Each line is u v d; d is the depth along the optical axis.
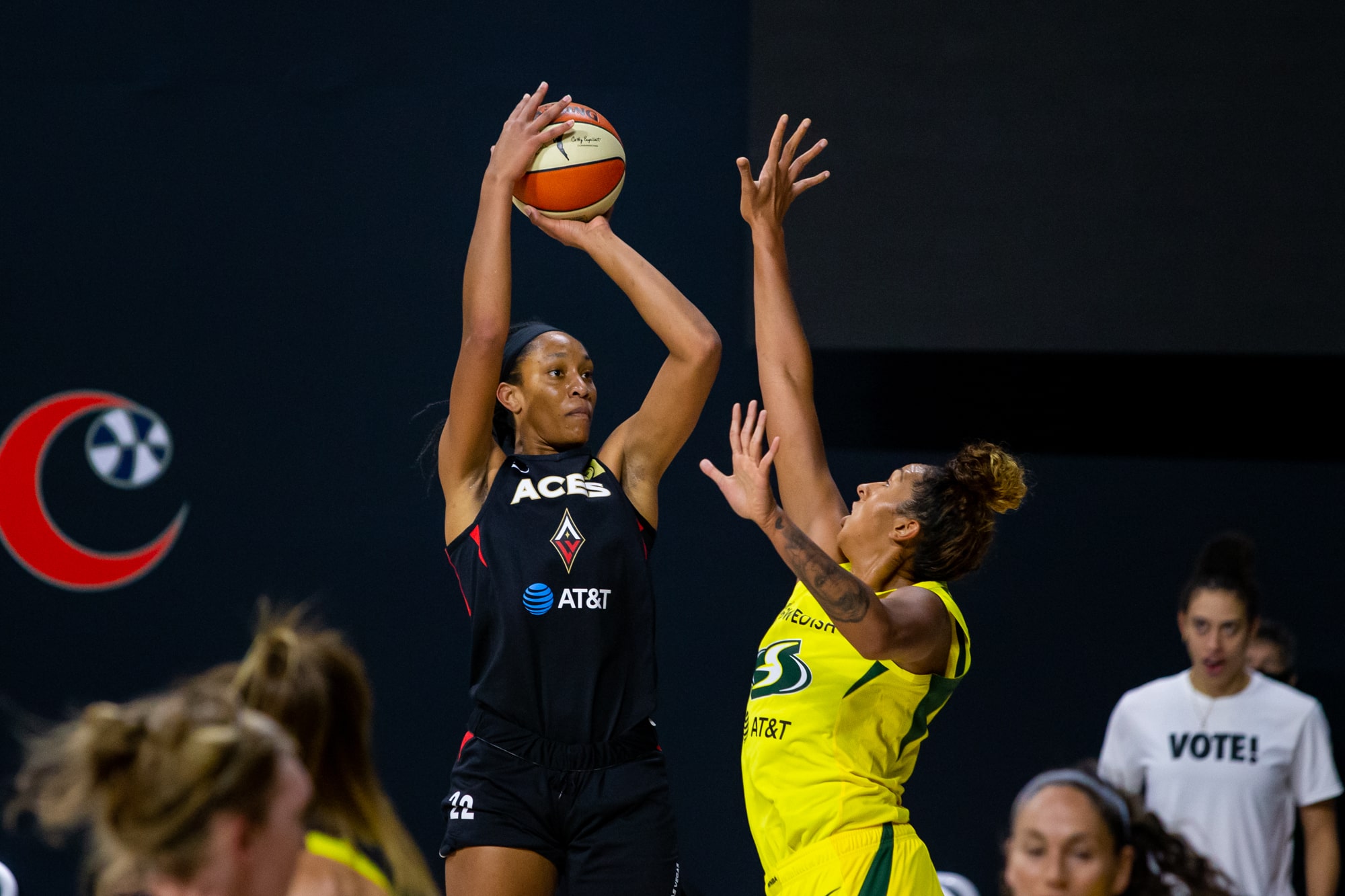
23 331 20.00
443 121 19.91
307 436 19.83
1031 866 6.50
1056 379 19.50
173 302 19.97
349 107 19.97
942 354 19.61
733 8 19.73
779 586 19.23
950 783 19.03
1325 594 18.91
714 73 19.67
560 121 11.16
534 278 19.61
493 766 10.27
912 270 18.92
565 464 10.84
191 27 20.08
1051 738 18.97
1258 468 19.12
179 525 19.81
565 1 19.86
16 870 19.17
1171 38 18.77
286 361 19.89
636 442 11.17
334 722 6.22
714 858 18.97
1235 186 18.62
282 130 20.00
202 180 20.00
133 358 19.97
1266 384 19.23
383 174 19.92
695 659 19.25
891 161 18.98
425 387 19.77
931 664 9.73
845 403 19.75
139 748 5.02
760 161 19.02
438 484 19.69
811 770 9.81
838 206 19.03
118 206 20.05
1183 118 18.72
